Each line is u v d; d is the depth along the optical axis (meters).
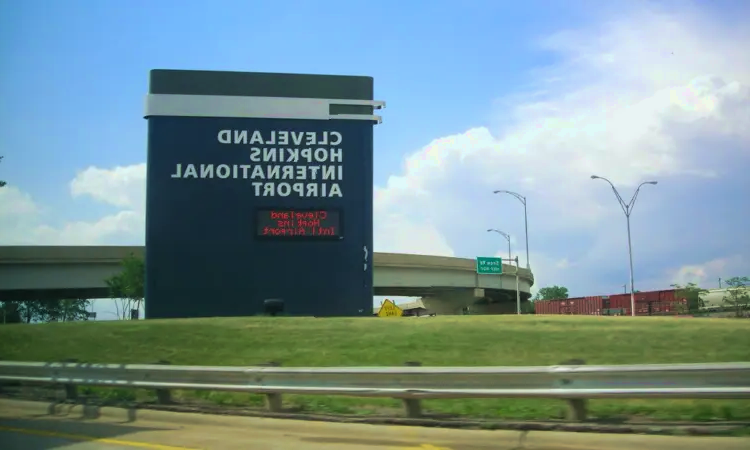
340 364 14.73
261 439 9.69
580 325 18.02
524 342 15.55
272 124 31.97
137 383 12.47
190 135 31.50
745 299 58.97
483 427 9.27
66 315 91.50
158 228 30.89
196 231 31.08
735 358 12.74
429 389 9.83
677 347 14.06
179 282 30.72
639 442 8.14
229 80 32.00
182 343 18.23
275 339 18.19
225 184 31.45
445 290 75.19
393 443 9.12
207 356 16.61
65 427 11.05
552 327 17.70
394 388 10.12
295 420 10.56
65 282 55.94
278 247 31.41
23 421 11.72
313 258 31.53
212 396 12.83
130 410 11.95
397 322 20.45
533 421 9.37
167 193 31.12
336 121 32.31
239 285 31.03
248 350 17.00
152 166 31.22
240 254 31.17
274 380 11.17
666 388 8.42
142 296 61.28
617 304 68.88
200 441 9.65
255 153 31.73
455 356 14.58
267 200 31.56
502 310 100.25
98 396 13.66
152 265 30.69
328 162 32.09
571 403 9.23
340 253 31.72
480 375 9.53
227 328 20.06
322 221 31.75
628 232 52.28
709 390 8.19
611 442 8.27
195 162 31.41
